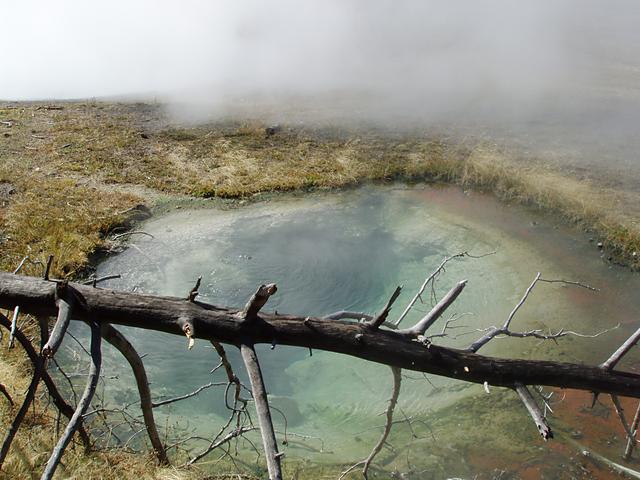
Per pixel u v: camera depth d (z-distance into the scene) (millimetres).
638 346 6227
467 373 2994
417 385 5879
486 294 7016
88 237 7621
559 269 7426
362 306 6812
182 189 9008
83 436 4094
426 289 7094
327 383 5969
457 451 5008
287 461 4848
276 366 6191
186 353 6219
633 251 7621
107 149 10000
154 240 7844
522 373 3008
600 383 3072
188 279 7133
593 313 6711
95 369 2623
